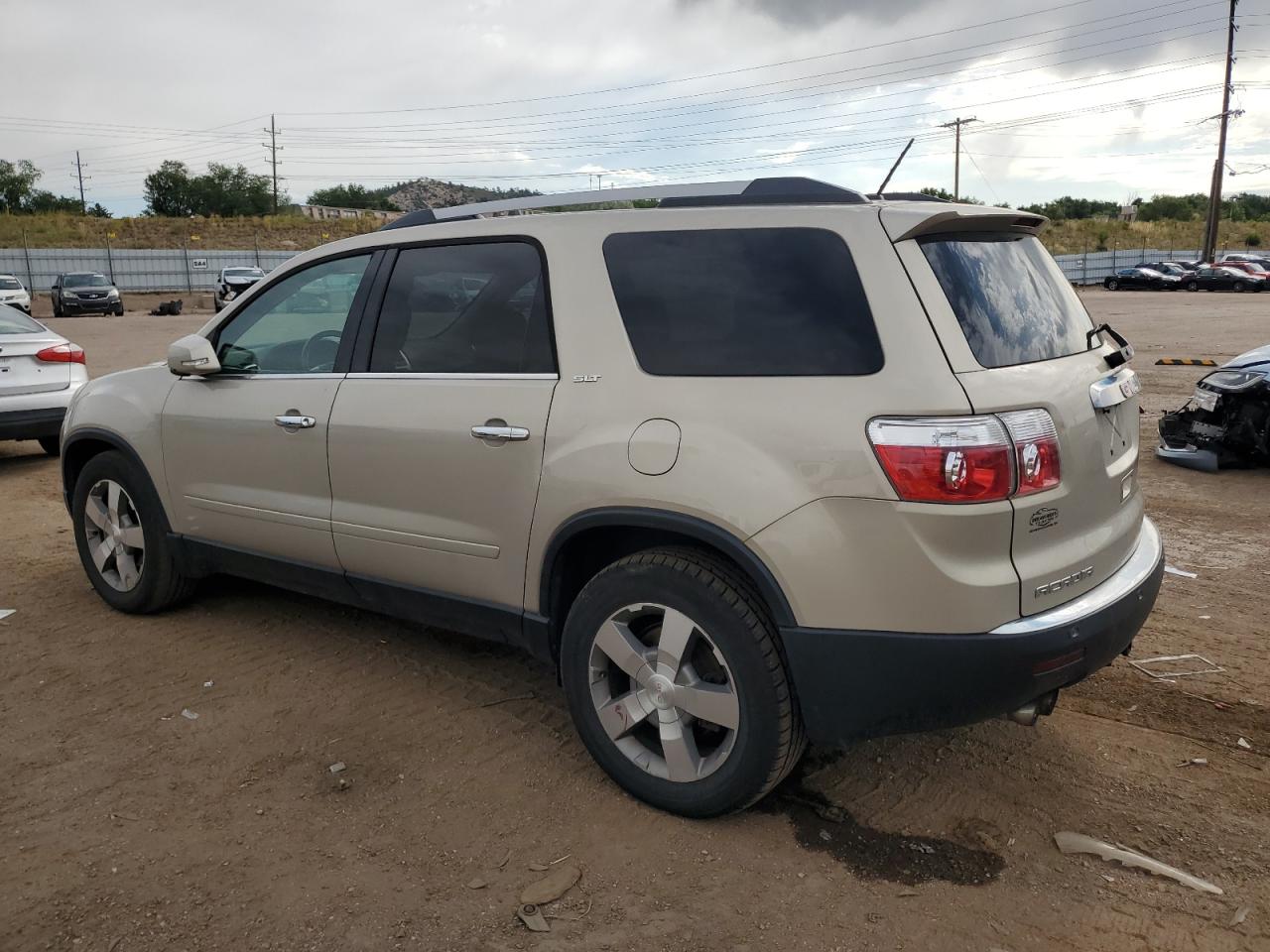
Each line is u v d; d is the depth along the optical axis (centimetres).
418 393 349
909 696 264
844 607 264
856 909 262
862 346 270
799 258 286
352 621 468
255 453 402
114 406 460
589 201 333
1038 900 265
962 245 292
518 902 264
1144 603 301
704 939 250
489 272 343
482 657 425
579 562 329
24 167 7988
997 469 255
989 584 257
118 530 468
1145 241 6912
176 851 286
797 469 267
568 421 308
